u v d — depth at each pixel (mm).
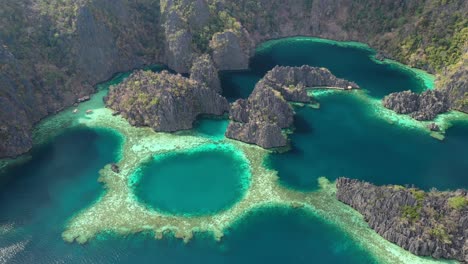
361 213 96000
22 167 113438
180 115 127562
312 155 116062
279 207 99000
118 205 100375
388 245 88438
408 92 136625
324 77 151500
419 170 109875
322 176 108250
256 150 118500
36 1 155375
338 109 137750
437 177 107125
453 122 130250
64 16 154125
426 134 124875
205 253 87375
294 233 92062
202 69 145250
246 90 149250
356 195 97188
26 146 119188
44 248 89312
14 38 140375
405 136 124125
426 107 134125
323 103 141250
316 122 130875
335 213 96812
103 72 155750
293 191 103625
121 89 140375
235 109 129500
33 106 131750
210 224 94500
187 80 136250
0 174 111188
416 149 118312
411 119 132375
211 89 141750
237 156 116438
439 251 84625
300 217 96062
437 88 145500
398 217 90062
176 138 124125
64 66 148000
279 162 113750
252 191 104000
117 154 117750
